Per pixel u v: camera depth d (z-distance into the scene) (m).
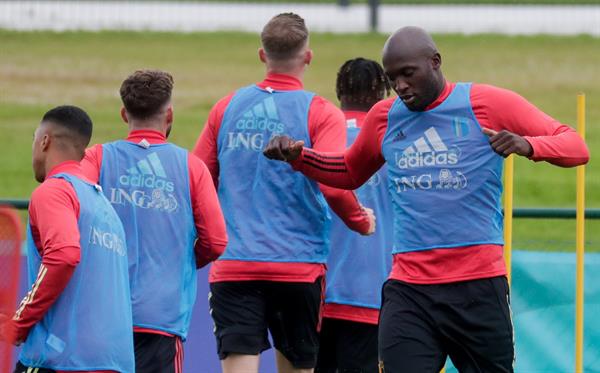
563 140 17.36
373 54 85.62
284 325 21.48
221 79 76.44
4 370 16.66
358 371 22.23
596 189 51.28
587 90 74.06
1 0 102.38
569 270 24.48
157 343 18.98
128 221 19.08
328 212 21.53
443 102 18.02
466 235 17.94
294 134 21.05
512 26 99.00
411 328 18.16
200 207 19.30
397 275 18.48
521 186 52.88
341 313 22.12
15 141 59.22
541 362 24.48
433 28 98.12
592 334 24.38
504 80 76.88
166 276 19.06
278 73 21.42
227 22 102.88
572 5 105.44
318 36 92.44
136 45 88.44
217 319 21.39
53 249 16.53
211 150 21.62
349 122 22.38
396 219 18.55
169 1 107.94
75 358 16.88
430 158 18.05
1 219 16.52
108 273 17.31
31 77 74.75
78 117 17.69
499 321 18.05
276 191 21.00
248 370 21.14
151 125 19.55
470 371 18.36
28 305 16.62
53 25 95.38
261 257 20.92
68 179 17.25
